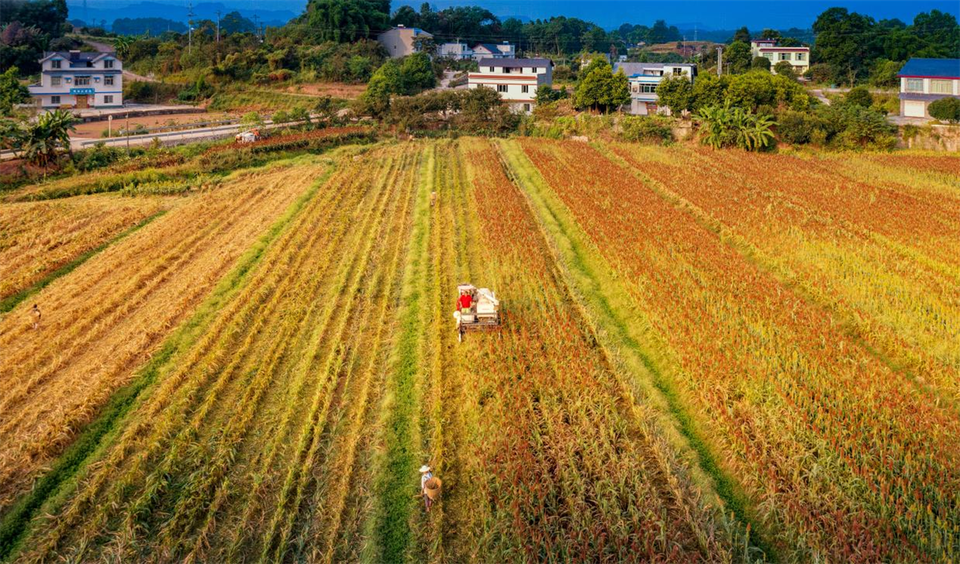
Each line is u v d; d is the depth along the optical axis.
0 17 127.25
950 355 21.98
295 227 39.47
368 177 53.97
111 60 97.44
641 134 72.50
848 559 13.90
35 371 22.72
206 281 30.80
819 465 16.38
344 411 20.11
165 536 15.09
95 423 19.78
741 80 73.19
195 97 108.25
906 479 16.02
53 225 39.88
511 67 96.62
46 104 93.75
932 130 66.44
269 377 21.88
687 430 19.28
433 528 15.45
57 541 15.17
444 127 80.00
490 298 24.44
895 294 26.73
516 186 50.88
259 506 16.20
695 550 14.73
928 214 39.97
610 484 16.16
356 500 16.44
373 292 29.34
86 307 27.73
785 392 19.70
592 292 29.22
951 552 13.80
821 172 54.16
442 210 43.44
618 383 21.52
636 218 39.28
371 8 128.50
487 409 19.83
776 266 31.41
